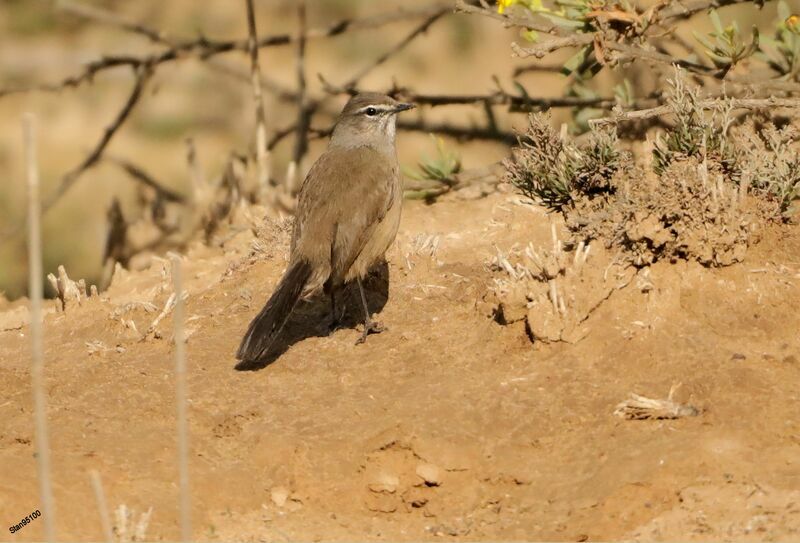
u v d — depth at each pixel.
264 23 28.77
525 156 12.77
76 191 24.42
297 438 10.22
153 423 10.62
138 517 9.34
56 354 12.20
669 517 9.01
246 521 9.54
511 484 9.74
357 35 28.12
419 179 16.16
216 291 13.27
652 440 9.77
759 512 8.87
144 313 12.87
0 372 11.54
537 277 11.38
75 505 9.45
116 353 11.98
